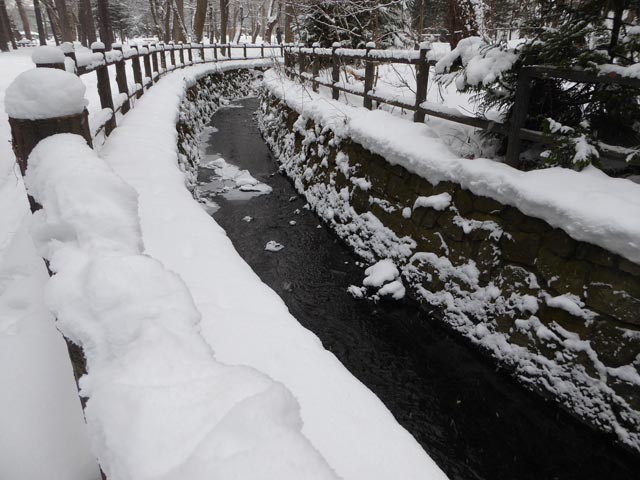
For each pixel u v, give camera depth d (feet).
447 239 12.76
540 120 12.26
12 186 16.40
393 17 29.58
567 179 10.11
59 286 3.58
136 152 15.38
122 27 131.13
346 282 15.15
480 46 12.55
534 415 9.82
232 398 2.37
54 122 6.33
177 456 2.09
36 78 6.28
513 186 10.59
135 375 2.54
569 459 8.86
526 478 8.56
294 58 34.55
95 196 4.50
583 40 10.95
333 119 20.34
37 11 91.04
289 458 2.04
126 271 3.43
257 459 2.01
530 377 10.05
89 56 15.52
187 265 8.52
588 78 9.77
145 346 2.72
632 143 11.25
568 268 9.49
